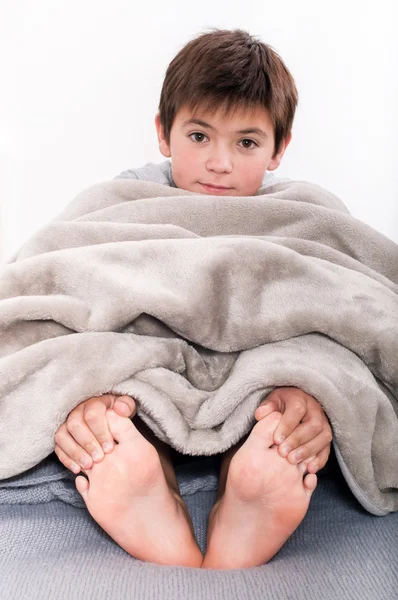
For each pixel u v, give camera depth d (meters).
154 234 0.82
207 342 0.71
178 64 1.09
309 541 0.68
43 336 0.72
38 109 1.67
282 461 0.60
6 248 1.68
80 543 0.66
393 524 0.71
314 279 0.72
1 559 0.62
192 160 1.05
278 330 0.70
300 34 1.63
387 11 1.61
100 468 0.61
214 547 0.64
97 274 0.71
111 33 1.65
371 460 0.70
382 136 1.65
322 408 0.66
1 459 0.66
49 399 0.65
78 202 0.96
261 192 1.07
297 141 1.66
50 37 1.65
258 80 1.04
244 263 0.71
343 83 1.64
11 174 1.67
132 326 0.73
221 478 0.73
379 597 0.57
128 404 0.65
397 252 0.90
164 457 0.76
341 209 1.01
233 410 0.68
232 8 1.64
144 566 0.61
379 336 0.69
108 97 1.67
